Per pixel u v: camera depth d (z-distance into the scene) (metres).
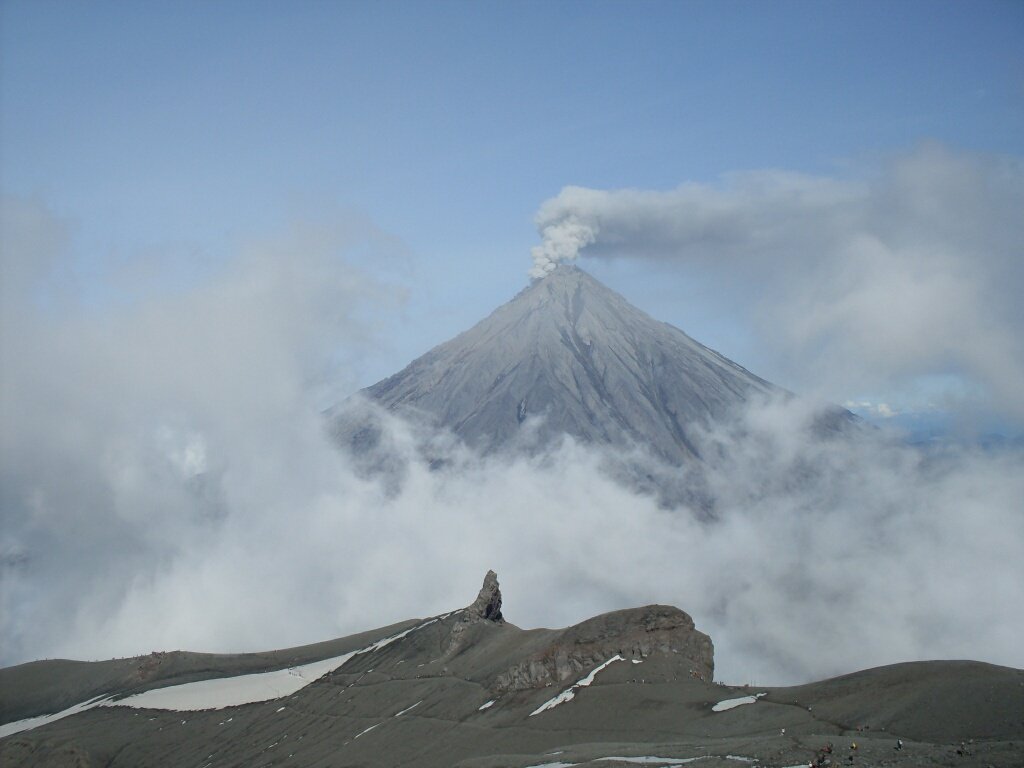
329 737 171.00
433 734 145.62
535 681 147.25
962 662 95.19
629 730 117.38
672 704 121.81
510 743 128.25
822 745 80.81
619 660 140.50
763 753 81.81
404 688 183.12
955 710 85.12
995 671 91.38
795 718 98.88
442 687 170.25
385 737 154.00
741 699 113.75
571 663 145.50
